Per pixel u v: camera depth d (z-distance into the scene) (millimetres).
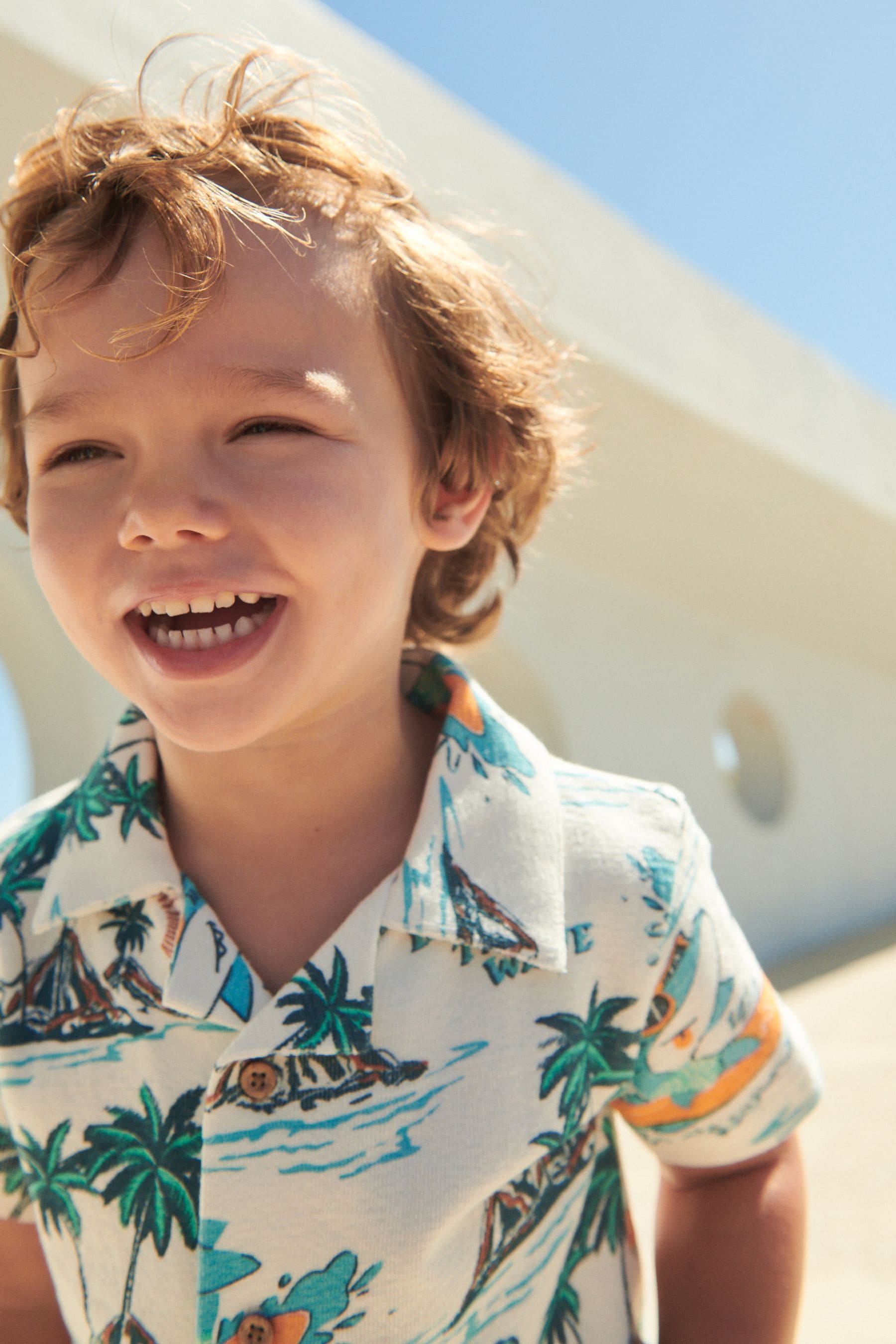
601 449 5223
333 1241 658
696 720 7008
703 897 833
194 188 685
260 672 659
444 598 1096
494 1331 721
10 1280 793
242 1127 658
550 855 774
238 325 667
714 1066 832
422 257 840
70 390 665
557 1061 729
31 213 772
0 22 2807
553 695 5980
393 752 813
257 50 875
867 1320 1783
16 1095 720
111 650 675
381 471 726
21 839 823
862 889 8227
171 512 629
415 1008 701
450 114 4355
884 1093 3057
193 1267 674
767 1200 865
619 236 5031
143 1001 708
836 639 8398
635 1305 831
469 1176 680
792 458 5762
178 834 782
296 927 749
